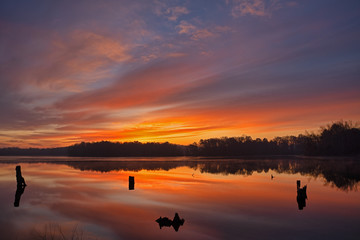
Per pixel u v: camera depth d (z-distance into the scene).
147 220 13.83
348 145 117.75
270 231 11.79
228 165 66.00
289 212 15.25
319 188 24.36
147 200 19.17
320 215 14.51
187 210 15.95
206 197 20.22
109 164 74.00
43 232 12.10
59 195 21.47
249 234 11.44
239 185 27.08
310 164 63.66
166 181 31.00
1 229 12.56
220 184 28.02
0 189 25.20
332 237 10.94
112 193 22.28
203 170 49.31
